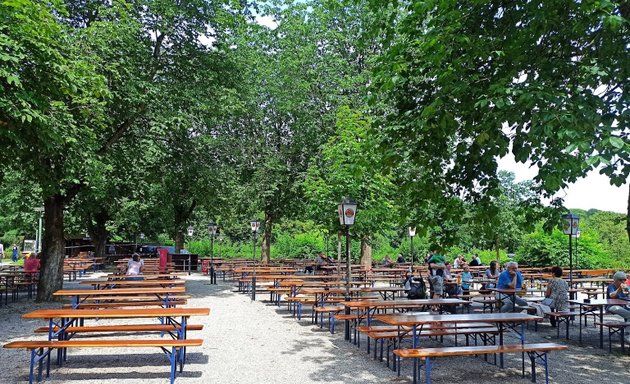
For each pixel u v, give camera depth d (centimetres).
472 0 609
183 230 3394
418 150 785
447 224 812
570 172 625
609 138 509
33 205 2764
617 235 3403
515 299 1173
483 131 623
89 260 2806
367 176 1448
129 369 748
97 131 1483
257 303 1548
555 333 1139
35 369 743
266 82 2766
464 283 1556
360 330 855
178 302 1038
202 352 868
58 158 1335
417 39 782
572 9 614
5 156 1097
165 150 1719
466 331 837
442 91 668
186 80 1753
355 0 858
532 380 711
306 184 1593
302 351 890
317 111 2555
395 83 729
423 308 1243
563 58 689
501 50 671
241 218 3716
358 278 1905
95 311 739
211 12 1780
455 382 708
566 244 2595
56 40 1060
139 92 1547
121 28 1450
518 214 778
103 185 1609
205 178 1967
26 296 1723
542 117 553
